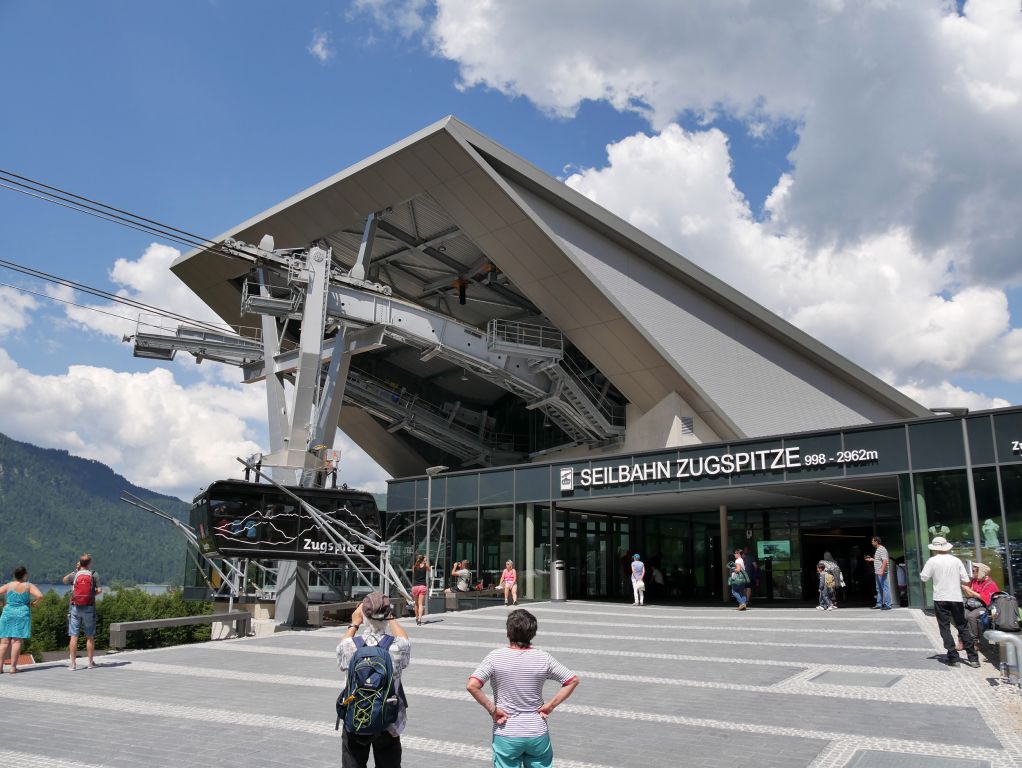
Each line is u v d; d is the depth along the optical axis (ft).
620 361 116.98
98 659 46.26
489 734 26.32
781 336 121.39
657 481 87.86
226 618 61.00
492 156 99.60
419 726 27.55
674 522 110.52
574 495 94.73
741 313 119.14
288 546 76.38
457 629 61.87
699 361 113.50
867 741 24.13
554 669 15.90
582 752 23.59
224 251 86.58
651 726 26.91
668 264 112.16
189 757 23.41
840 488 82.69
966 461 67.10
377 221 117.19
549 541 96.27
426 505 109.81
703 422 116.78
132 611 115.34
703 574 105.81
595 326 113.60
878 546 71.10
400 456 176.14
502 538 100.32
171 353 109.19
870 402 128.67
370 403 149.69
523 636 16.31
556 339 122.93
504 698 15.78
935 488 68.54
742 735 25.43
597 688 34.37
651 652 46.11
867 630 53.62
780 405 119.85
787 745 23.99
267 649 51.11
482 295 145.18
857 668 38.04
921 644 45.39
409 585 97.09
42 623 97.81
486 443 164.14
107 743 25.18
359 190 112.57
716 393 113.70
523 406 169.58
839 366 123.54
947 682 33.42
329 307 94.84
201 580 98.94
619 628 60.13
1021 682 30.55
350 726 15.74
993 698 29.89
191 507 82.99
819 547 98.58
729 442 83.30
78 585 42.93
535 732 15.37
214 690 35.27
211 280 143.23
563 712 29.35
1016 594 62.80
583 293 109.50
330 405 98.27
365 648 16.56
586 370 130.11
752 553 103.09
